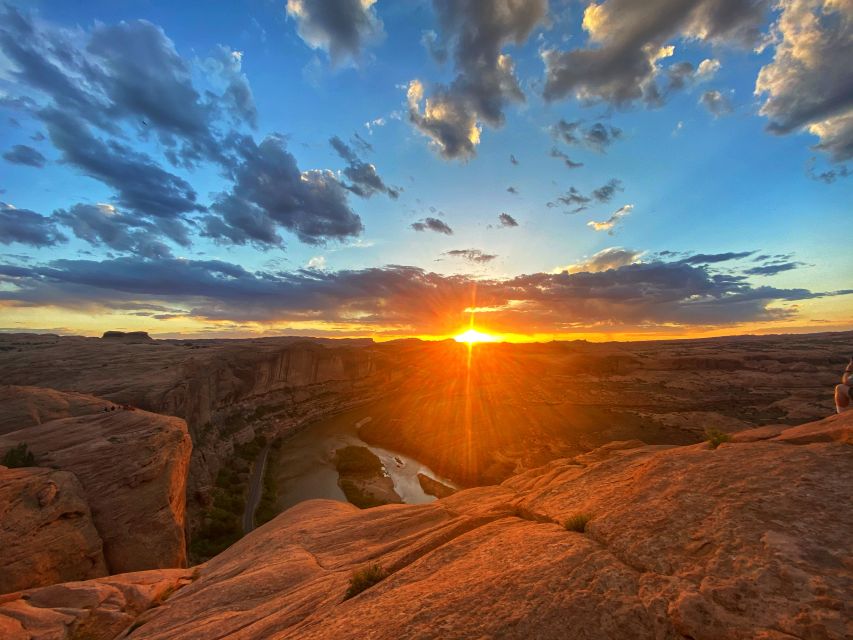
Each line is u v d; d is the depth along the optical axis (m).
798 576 4.84
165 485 34.78
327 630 7.27
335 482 73.44
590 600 5.59
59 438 37.38
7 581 22.53
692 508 6.98
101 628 14.95
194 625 11.79
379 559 12.00
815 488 6.51
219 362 99.25
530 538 8.37
